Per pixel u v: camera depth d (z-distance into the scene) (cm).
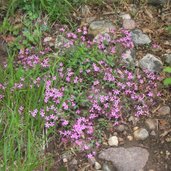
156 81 71
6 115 66
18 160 60
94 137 65
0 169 60
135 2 83
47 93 66
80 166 62
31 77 69
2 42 77
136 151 63
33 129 65
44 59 73
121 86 69
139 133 65
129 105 68
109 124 66
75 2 82
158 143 65
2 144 63
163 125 67
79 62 71
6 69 71
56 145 64
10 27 78
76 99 67
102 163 62
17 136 62
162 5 83
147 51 75
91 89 69
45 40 77
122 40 75
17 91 67
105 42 74
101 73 70
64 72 71
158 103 69
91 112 66
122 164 62
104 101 67
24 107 67
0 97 68
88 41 74
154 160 63
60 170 62
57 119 65
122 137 65
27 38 76
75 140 64
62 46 75
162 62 74
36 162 61
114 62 72
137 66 73
